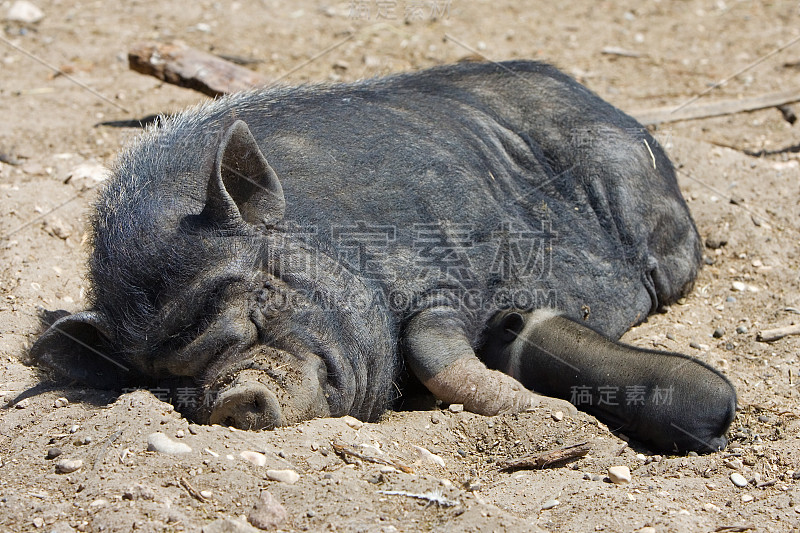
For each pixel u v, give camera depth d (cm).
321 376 1748
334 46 4069
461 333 2011
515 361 2052
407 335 1970
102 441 1634
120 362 1827
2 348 2086
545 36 4288
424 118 2189
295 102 2152
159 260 1700
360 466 1617
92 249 1867
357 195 1955
